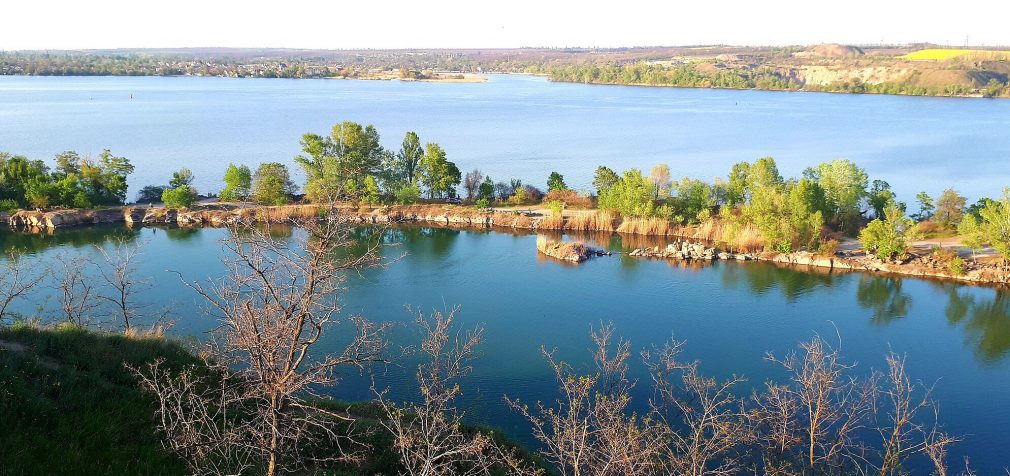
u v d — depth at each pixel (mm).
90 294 50125
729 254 71750
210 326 46375
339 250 72125
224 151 146375
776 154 150375
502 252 73688
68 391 20500
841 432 26188
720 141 172750
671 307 56250
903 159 142500
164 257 66938
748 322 53094
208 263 64750
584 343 47656
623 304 56844
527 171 127688
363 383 38062
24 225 80500
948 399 39906
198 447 17109
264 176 94250
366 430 22922
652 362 43688
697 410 33844
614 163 137250
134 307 48156
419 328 48719
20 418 18359
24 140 157500
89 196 87562
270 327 16047
